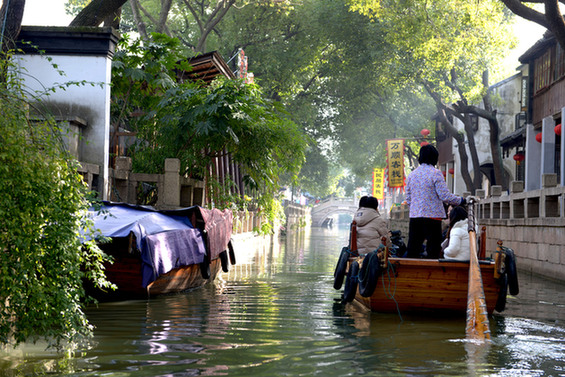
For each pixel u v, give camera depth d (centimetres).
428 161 898
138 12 2725
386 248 843
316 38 3838
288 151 1595
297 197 8294
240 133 1477
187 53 3675
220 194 1708
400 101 4353
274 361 554
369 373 511
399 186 4088
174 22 4075
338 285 1108
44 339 619
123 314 813
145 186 1464
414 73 2988
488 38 2430
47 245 545
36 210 522
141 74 1376
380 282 852
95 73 1162
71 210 559
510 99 3441
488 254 2155
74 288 579
